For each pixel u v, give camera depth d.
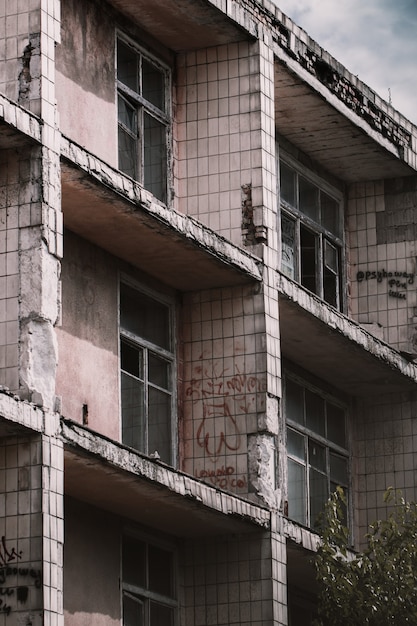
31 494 17.91
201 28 23.52
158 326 23.08
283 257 26.64
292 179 27.23
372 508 27.70
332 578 22.19
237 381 23.02
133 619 21.78
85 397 21.02
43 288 18.53
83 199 20.39
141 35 23.41
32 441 18.09
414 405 27.98
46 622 17.52
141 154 22.97
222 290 23.41
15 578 17.69
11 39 19.27
